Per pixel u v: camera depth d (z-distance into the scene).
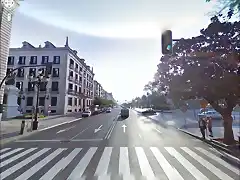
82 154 9.26
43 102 45.59
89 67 76.75
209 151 9.93
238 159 8.34
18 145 11.59
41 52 47.28
